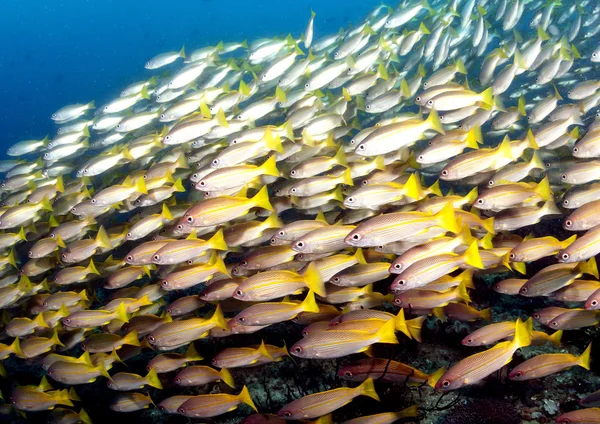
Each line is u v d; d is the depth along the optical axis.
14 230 1.85
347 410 1.21
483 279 1.55
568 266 1.14
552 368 1.07
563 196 1.38
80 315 1.36
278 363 1.47
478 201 1.29
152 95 2.44
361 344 1.05
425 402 1.26
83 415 1.35
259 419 1.11
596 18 2.52
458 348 1.38
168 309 1.34
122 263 1.60
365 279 1.25
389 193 1.29
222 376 1.21
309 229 1.31
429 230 1.23
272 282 1.15
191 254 1.27
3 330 1.54
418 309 1.22
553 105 1.73
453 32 2.13
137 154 1.80
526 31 2.83
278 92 1.81
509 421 1.13
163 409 1.24
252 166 1.37
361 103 1.87
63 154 2.09
